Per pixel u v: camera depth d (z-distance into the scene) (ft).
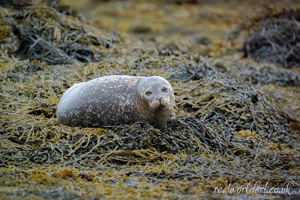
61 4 131.44
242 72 122.11
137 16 232.73
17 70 97.25
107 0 266.98
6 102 78.69
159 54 112.57
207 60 114.21
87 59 105.81
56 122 68.49
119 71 90.79
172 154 58.95
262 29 150.71
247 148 65.36
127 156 57.62
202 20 229.66
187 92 84.02
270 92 102.83
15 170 53.31
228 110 78.64
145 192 47.65
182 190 48.96
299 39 145.59
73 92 68.85
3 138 61.72
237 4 265.95
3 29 110.42
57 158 57.06
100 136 60.95
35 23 113.80
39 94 82.74
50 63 103.24
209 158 59.26
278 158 61.87
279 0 237.86
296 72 126.52
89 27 123.03
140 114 62.23
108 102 63.82
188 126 66.13
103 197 45.93
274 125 78.43
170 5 267.59
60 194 46.57
